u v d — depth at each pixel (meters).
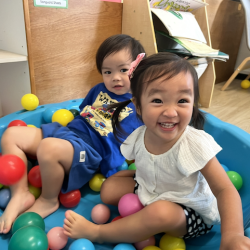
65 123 1.07
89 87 1.52
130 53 0.90
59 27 1.25
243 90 2.31
